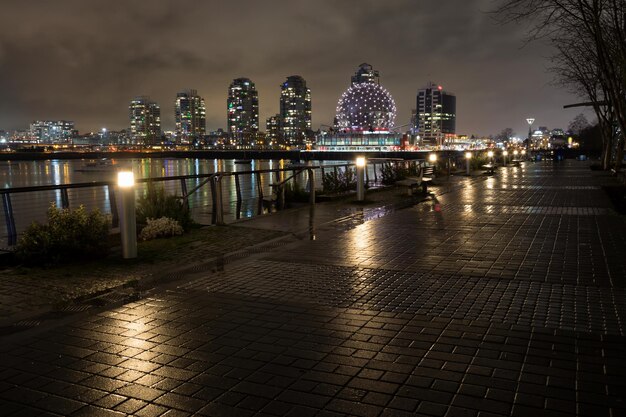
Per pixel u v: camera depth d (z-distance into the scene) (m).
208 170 95.88
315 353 4.73
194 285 7.18
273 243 10.39
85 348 4.90
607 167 40.03
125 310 6.07
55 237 8.57
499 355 4.64
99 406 3.77
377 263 8.54
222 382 4.15
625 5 14.28
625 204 16.39
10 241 9.80
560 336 5.11
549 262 8.57
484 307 6.10
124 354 4.74
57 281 7.43
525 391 3.95
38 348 4.90
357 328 5.39
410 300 6.41
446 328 5.38
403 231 11.82
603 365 4.41
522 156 75.62
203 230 12.06
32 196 24.47
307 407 3.73
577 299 6.41
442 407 3.71
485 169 39.09
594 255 9.11
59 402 3.84
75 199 22.03
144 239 10.84
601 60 15.41
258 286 7.11
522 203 17.66
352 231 11.83
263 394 3.93
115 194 11.94
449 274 7.77
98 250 8.93
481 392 3.94
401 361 4.53
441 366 4.42
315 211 15.53
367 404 3.77
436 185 25.66
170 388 4.05
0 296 6.67
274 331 5.32
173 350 4.83
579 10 13.66
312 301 6.39
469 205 17.09
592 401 3.78
